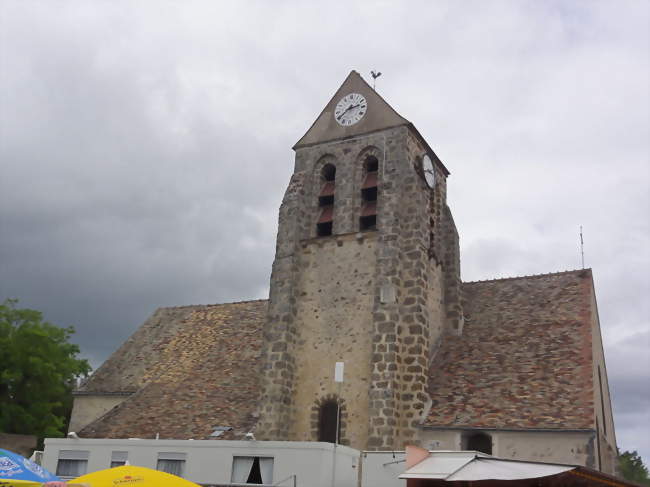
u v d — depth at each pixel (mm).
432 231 30703
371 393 25234
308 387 27250
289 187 30797
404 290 27062
